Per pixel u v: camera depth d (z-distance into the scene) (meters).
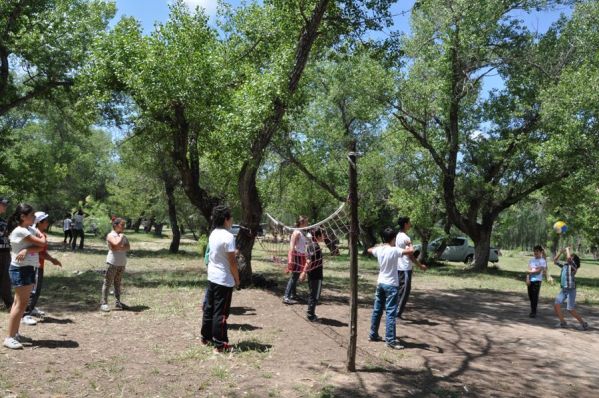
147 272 15.45
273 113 11.21
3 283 8.35
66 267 16.22
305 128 23.89
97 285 12.08
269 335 7.46
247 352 6.48
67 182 36.94
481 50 19.59
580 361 7.07
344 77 21.45
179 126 12.30
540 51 19.83
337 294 12.27
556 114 16.42
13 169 19.03
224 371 5.66
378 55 13.29
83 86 12.47
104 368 5.59
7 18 16.88
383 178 26.36
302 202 28.72
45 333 7.01
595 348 7.95
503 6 19.22
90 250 24.45
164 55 11.05
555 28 19.98
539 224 50.88
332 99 23.30
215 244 6.48
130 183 28.39
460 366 6.47
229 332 7.56
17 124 35.78
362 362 6.34
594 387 5.93
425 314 10.31
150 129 13.78
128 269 16.38
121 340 6.85
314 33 11.88
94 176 41.84
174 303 9.73
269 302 10.27
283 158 22.61
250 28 14.13
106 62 11.78
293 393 5.11
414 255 9.20
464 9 18.89
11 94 18.05
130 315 8.52
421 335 8.23
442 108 20.59
